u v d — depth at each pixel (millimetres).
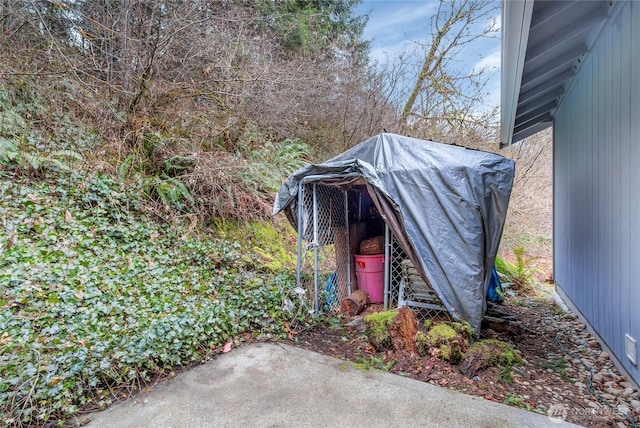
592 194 3641
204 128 5770
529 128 6273
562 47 3426
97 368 2322
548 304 5121
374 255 4434
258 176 6078
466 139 9352
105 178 4680
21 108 4598
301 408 2189
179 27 5312
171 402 2227
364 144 3783
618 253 2912
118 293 3377
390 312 3223
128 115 5121
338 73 8766
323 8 9844
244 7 7016
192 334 2895
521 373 2750
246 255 5059
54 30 5113
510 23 2297
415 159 3432
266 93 6953
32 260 3338
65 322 2783
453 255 3178
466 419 2092
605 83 3188
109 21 5316
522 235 9305
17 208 3838
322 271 5152
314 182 3877
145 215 4785
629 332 2678
